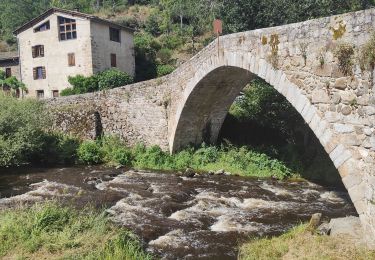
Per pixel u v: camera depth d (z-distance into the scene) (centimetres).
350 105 730
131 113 1991
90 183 1465
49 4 5531
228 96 1756
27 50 2916
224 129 2073
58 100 2220
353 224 800
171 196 1292
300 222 1039
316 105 821
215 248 873
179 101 1736
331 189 1431
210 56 1427
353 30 716
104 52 2769
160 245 890
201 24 3738
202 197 1292
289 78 914
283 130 1973
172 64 3538
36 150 1836
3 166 1742
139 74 3303
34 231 834
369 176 686
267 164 1705
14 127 1777
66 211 959
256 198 1288
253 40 1093
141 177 1594
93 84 2573
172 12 4422
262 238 891
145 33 4244
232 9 2119
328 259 651
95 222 931
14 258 736
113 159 1866
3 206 1129
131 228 986
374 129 672
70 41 2717
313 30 824
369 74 680
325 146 798
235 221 1053
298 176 1634
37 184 1441
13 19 4841
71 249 781
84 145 1912
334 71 766
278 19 2055
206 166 1755
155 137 1916
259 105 2003
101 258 741
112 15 4969
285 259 693
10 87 2967
